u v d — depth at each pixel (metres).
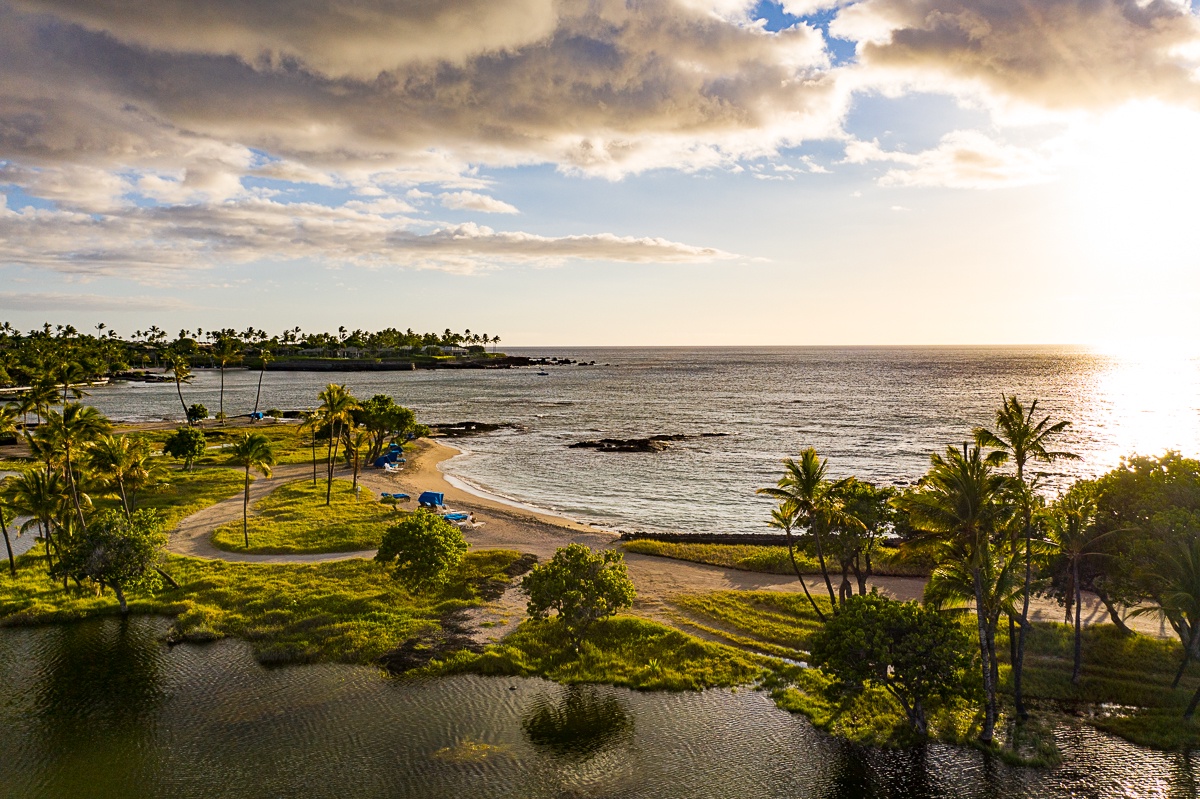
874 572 55.22
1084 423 153.12
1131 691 36.12
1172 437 132.25
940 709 35.16
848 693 33.75
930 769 30.62
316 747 32.22
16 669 39.69
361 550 61.06
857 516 44.34
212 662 40.66
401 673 39.25
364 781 29.73
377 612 46.72
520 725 34.25
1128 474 43.41
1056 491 87.81
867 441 134.75
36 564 57.84
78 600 49.09
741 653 41.59
